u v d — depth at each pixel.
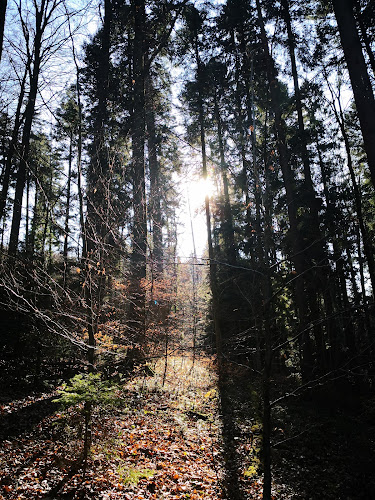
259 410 4.62
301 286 12.17
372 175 8.20
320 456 7.92
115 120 12.93
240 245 19.27
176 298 13.45
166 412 9.01
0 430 6.40
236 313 16.64
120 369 10.30
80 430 5.78
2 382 8.58
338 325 12.48
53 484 4.92
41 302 6.15
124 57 15.28
